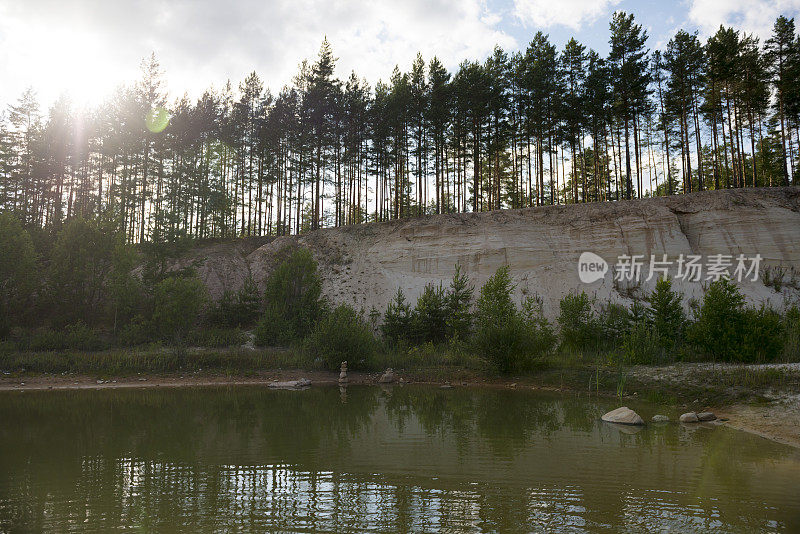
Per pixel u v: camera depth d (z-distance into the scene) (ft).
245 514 21.09
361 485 25.39
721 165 207.41
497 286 88.48
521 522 20.18
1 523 19.89
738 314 64.75
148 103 166.61
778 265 107.55
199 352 84.94
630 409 45.65
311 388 67.46
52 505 22.21
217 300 120.47
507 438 36.45
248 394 61.00
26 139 167.63
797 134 163.94
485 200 221.46
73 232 102.12
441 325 102.01
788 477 26.66
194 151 172.35
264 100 185.47
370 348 83.05
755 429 39.65
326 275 133.80
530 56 156.66
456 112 156.76
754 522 20.03
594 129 151.23
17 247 94.38
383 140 168.04
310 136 162.50
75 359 76.23
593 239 120.67
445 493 23.99
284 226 183.21
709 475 26.96
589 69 151.74
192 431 38.96
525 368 73.87
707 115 152.66
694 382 55.62
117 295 96.63
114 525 19.75
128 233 161.07
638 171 151.33
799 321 72.13
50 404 52.60
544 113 150.71
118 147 154.92
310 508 21.91
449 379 74.90
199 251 142.31
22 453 31.99
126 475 27.04
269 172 175.22
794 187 118.21
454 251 129.39
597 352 82.23
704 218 116.16
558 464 29.25
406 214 214.48
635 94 143.33
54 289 99.50
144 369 75.72
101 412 47.67
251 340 102.73
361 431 38.99
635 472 27.53
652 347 71.26
